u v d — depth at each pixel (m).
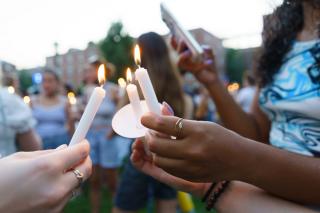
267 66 1.04
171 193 2.54
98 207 3.91
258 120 1.23
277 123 0.99
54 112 4.18
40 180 0.55
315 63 0.87
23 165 0.56
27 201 0.54
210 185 0.79
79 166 0.62
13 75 3.87
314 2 0.90
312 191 0.65
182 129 0.61
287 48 0.99
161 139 0.63
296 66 0.92
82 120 0.66
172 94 2.36
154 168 0.85
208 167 0.62
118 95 4.11
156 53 2.36
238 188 0.75
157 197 2.55
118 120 0.75
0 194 0.54
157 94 2.32
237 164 0.62
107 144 3.96
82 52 27.45
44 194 0.55
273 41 1.03
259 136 1.21
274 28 1.05
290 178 0.64
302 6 0.98
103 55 26.55
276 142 0.96
